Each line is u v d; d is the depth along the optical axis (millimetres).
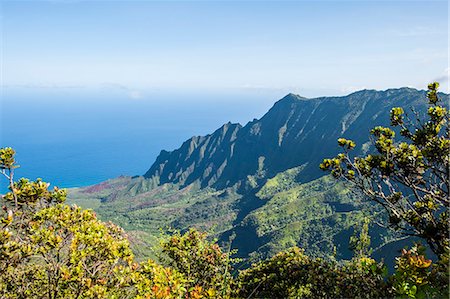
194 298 7930
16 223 9453
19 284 10164
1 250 8164
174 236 14109
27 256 8633
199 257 13328
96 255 9461
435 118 9578
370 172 10391
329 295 12820
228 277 8664
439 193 9398
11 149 9781
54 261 9172
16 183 10273
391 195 10305
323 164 10648
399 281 5641
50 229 9414
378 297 8117
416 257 5785
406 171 9578
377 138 10672
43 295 9859
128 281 9523
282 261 15289
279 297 14180
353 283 11125
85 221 9930
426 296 5473
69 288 9203
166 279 8781
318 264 14359
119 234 11164
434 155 9109
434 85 9945
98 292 8844
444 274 5762
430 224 8812
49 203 10531
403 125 10422
